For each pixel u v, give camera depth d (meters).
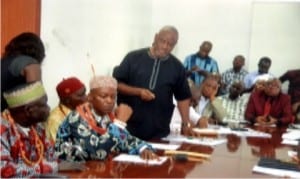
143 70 2.60
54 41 2.83
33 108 1.49
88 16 3.38
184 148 2.27
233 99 4.21
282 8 5.44
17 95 1.48
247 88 4.56
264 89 4.18
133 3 4.60
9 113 1.49
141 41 4.99
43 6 2.65
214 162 1.95
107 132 1.90
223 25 5.62
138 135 2.57
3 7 2.33
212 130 3.19
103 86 1.87
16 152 1.46
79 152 1.80
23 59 1.87
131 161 1.84
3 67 1.85
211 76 4.01
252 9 5.52
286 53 5.43
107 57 3.88
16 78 1.85
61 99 2.21
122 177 1.56
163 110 2.64
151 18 5.41
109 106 1.89
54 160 1.66
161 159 1.91
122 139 1.96
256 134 3.16
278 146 2.61
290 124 4.03
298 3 5.39
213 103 3.85
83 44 3.31
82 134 1.82
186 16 5.63
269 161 1.94
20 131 1.49
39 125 1.61
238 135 3.05
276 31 5.46
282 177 1.68
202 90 3.87
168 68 2.64
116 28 4.09
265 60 5.29
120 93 2.60
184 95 2.78
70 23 3.06
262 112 4.11
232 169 1.81
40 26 2.61
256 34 5.53
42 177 1.45
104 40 3.78
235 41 5.59
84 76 3.35
